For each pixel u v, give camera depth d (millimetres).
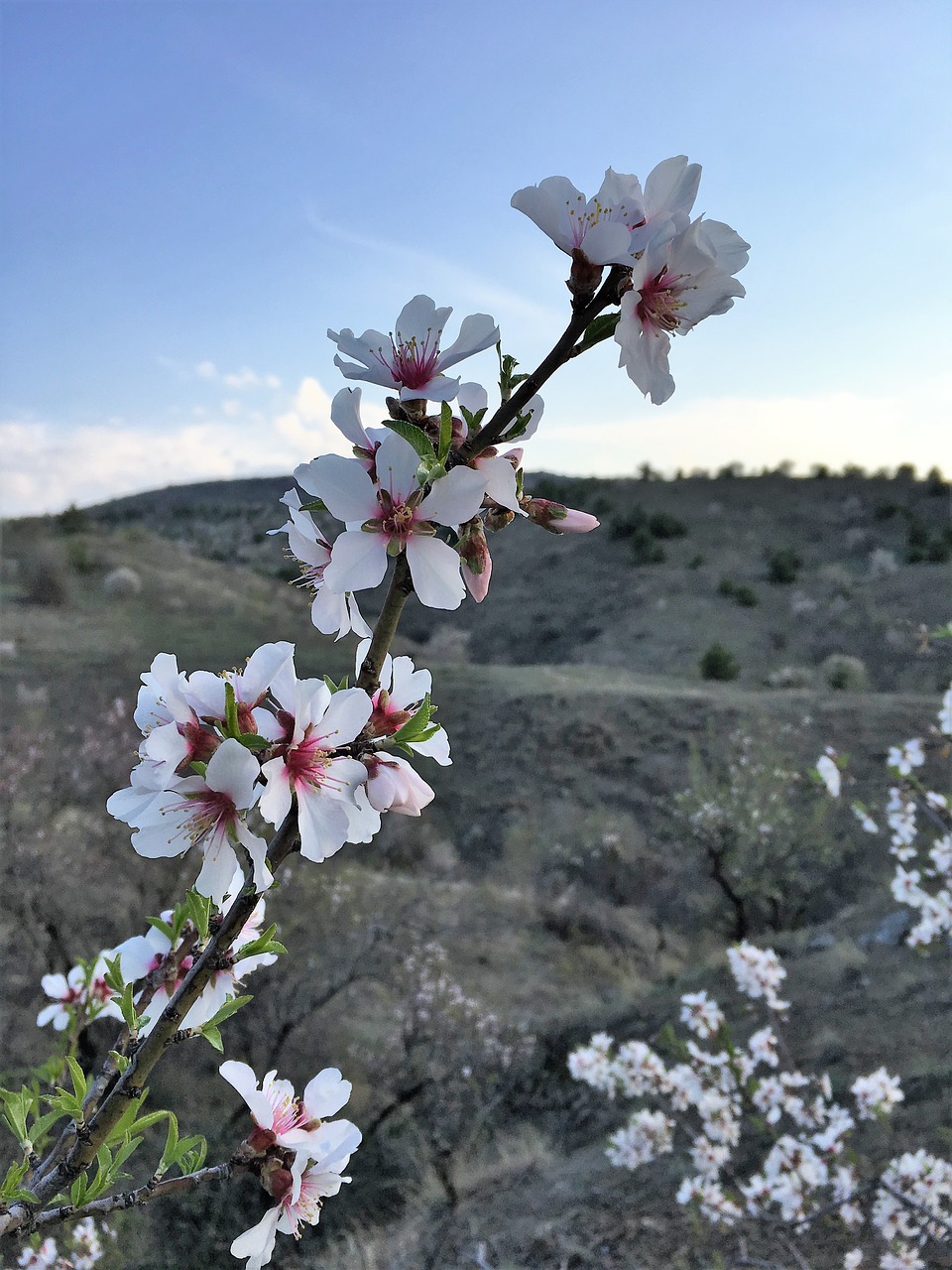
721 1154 6379
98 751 13328
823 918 15648
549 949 13750
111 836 10812
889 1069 8242
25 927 9211
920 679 33719
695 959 14797
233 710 1262
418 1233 7645
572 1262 6766
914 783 5805
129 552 39406
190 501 69438
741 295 1318
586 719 24844
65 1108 1374
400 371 1433
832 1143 5938
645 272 1269
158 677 1323
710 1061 6441
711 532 52188
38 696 20516
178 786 1275
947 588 41438
